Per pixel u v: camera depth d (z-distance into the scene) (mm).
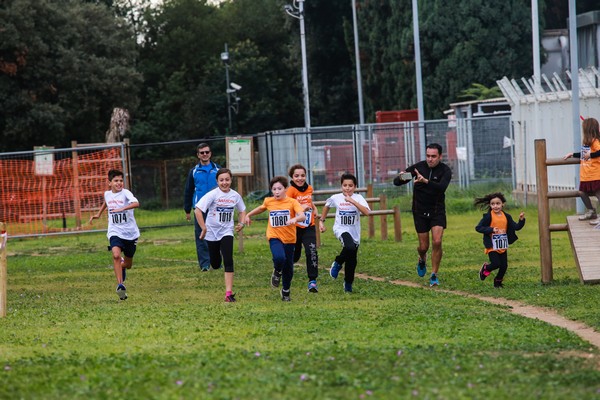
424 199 23250
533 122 48531
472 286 22406
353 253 21688
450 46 78000
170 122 92562
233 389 10891
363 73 90312
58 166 46281
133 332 16109
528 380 11266
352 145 57562
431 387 10891
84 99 75812
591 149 22656
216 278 26047
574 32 39500
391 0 82875
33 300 22625
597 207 39125
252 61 95438
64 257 36094
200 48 106000
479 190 52375
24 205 46031
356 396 10430
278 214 20828
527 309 18938
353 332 15594
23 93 71875
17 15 70250
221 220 21156
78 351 14195
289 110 103375
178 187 71438
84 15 80250
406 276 25016
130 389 11039
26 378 11938
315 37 99188
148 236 44375
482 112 63250
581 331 15992
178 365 12547
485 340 14492
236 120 94438
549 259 22562
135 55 84125
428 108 79750
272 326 16453
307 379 11289
